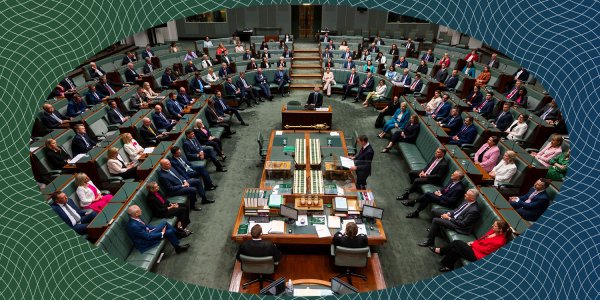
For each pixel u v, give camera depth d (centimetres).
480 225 462
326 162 594
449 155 584
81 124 683
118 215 436
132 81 1098
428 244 496
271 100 1139
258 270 401
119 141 638
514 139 721
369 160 595
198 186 584
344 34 1947
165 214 502
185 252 485
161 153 600
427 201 545
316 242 440
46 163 579
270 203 474
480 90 902
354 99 1157
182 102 928
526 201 509
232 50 1496
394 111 900
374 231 451
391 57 1338
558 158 593
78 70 1106
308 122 891
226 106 927
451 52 1434
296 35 1994
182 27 1980
